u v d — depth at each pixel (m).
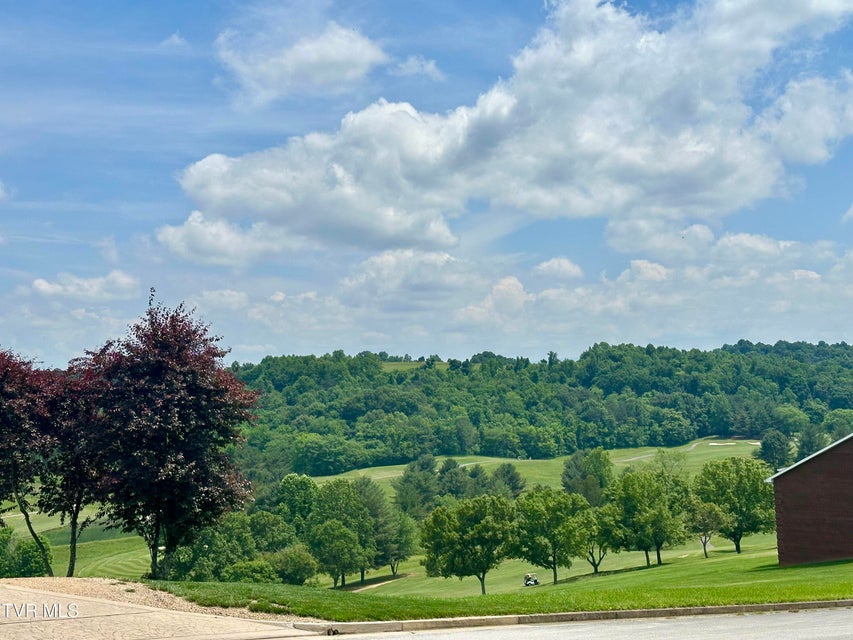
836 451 43.69
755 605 19.27
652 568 62.72
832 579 29.91
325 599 17.28
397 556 101.38
